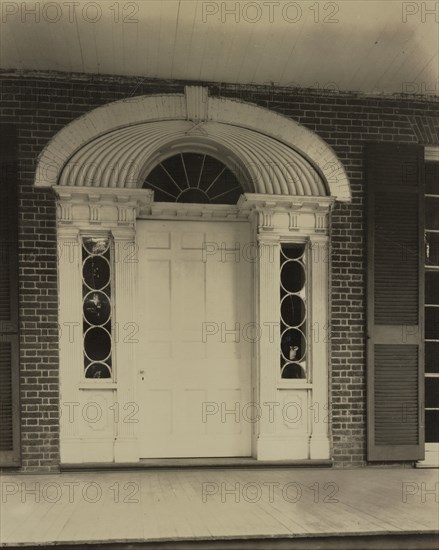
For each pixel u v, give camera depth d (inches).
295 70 195.8
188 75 197.9
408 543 140.8
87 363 196.4
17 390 187.5
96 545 133.1
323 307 204.8
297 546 137.9
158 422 203.8
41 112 192.7
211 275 208.8
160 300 206.2
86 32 175.2
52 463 189.3
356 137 208.2
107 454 193.2
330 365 203.3
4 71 191.8
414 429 204.4
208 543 135.8
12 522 144.4
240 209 206.4
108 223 194.4
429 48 185.2
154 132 198.5
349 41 181.8
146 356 204.4
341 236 205.9
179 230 208.1
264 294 201.9
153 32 175.5
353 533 139.6
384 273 205.8
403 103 211.0
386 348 204.7
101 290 197.6
